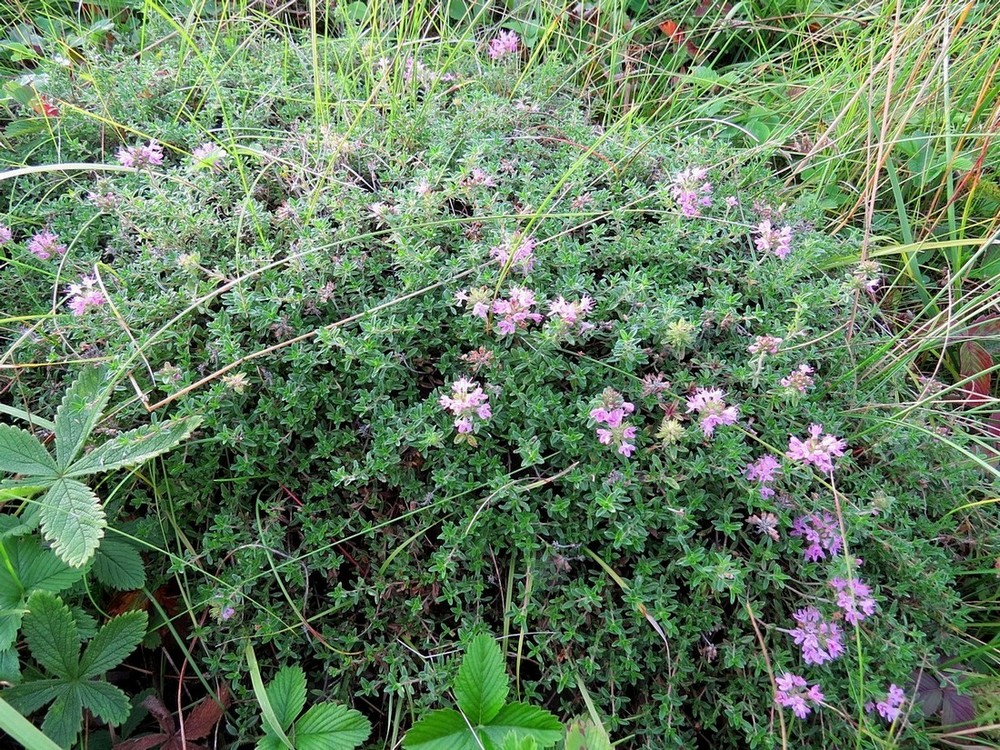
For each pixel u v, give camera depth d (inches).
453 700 10.2
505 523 10.8
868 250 14.5
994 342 14.9
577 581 10.5
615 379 11.6
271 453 11.0
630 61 19.2
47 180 14.3
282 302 11.6
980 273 15.6
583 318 11.8
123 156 13.4
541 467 11.3
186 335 11.6
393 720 10.3
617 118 18.4
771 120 18.6
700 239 13.1
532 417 11.1
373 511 11.3
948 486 12.4
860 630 10.5
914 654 10.8
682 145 16.0
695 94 19.0
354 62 17.1
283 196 14.0
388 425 11.2
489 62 18.6
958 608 12.0
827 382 13.0
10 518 10.0
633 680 10.2
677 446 10.8
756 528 11.1
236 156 11.8
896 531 11.5
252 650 10.2
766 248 12.6
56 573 9.7
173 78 15.7
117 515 11.1
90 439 10.8
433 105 15.5
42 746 7.9
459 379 11.3
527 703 9.5
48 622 9.3
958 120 16.9
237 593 10.2
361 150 14.0
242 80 15.6
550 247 12.6
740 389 12.1
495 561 10.8
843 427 12.6
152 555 11.1
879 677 10.5
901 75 16.7
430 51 18.2
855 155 16.8
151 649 11.0
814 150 15.7
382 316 11.8
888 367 13.1
